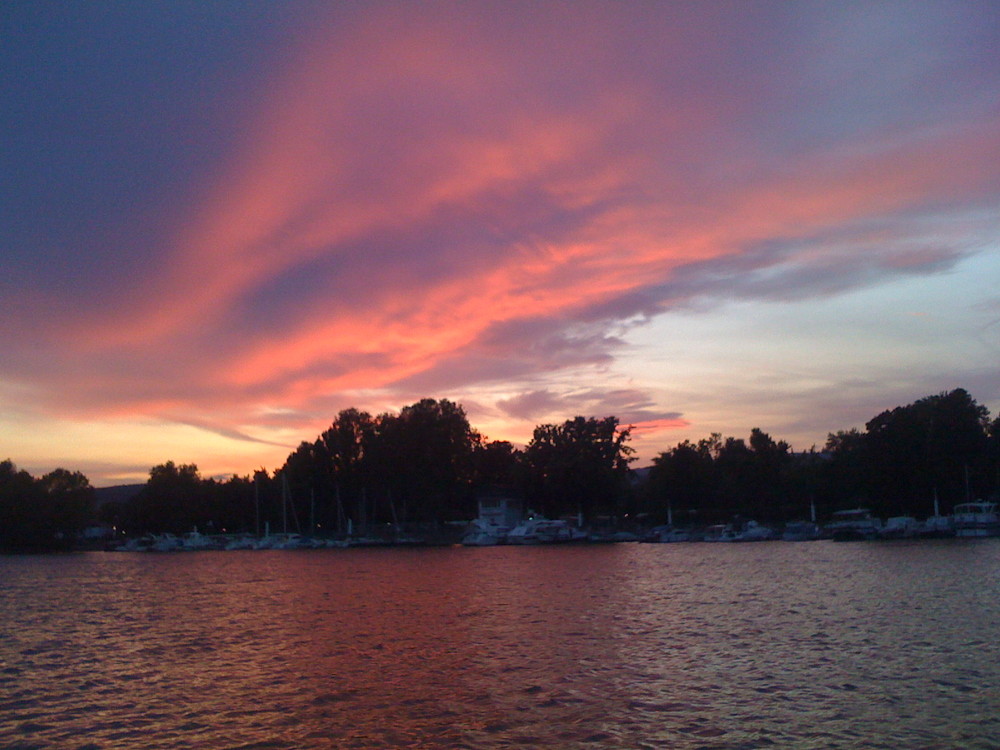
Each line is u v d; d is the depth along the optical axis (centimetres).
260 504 19150
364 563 10188
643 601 4872
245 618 4550
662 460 16325
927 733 2066
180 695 2628
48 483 18225
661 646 3262
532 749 2011
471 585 6353
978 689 2461
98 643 3762
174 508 19100
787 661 2905
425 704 2434
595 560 9512
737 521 14700
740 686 2558
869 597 4700
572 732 2133
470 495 18150
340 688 2659
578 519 16000
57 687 2792
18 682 2886
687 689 2533
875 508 13125
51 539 16875
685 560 8956
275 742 2117
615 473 15838
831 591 5103
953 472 12419
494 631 3762
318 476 18175
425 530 17112
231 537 17512
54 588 7262
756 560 8481
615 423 16000
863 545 10644
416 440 16388
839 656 2969
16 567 11300
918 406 13475
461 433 17550
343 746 2070
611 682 2648
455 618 4269
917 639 3266
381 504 18062
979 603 4297
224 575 8612
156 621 4550
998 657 2897
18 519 16475
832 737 2050
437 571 8244
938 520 11544
